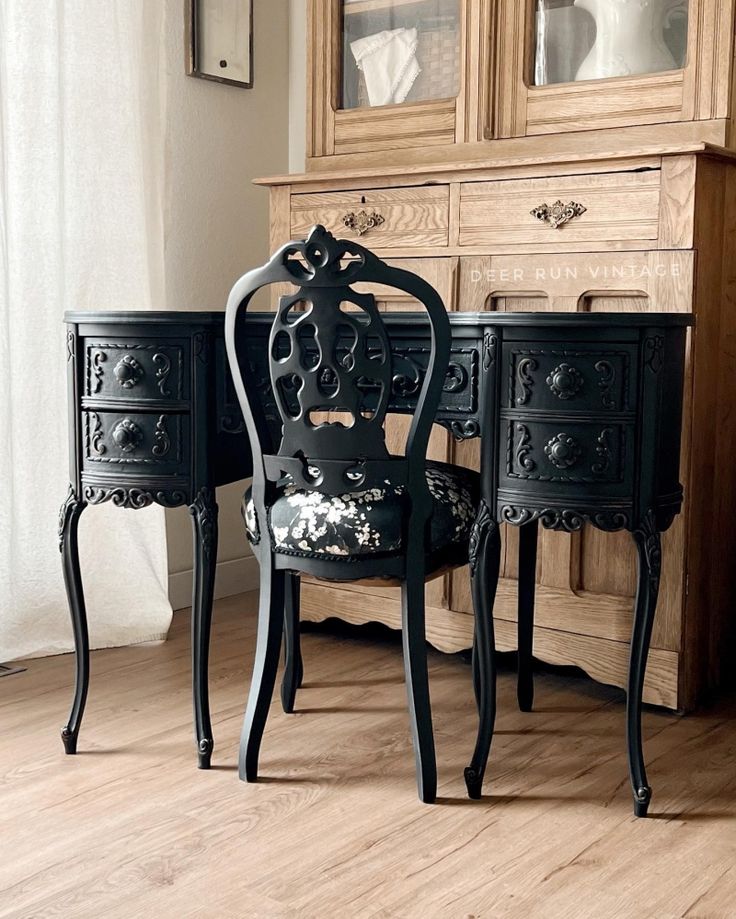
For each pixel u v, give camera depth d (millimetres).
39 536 2730
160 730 2250
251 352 2195
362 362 1855
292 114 3482
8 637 2688
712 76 2383
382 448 1881
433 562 1979
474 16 2691
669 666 2359
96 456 2096
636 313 1837
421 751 1921
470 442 2625
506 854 1740
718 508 2459
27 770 2043
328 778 2021
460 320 1944
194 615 2055
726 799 1957
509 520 1938
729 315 2430
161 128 2912
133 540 2848
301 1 3428
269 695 2014
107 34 2750
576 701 2477
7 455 2619
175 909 1567
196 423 2037
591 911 1573
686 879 1669
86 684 2135
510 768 2084
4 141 2568
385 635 2969
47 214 2666
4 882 1637
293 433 1909
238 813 1872
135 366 2039
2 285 2564
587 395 1871
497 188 2492
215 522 2068
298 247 1813
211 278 3260
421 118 2820
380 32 2900
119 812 1871
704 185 2268
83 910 1562
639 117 2492
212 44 3170
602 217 2359
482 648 1947
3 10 2559
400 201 2643
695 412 2318
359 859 1718
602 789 1992
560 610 2504
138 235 2844
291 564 1968
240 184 3330
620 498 1881
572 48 2596
